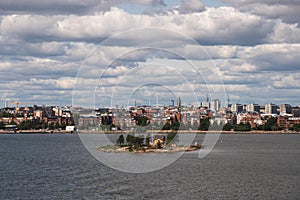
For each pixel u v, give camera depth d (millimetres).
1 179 104812
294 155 182375
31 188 92125
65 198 82625
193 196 86188
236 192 90938
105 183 98312
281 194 89500
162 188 93500
